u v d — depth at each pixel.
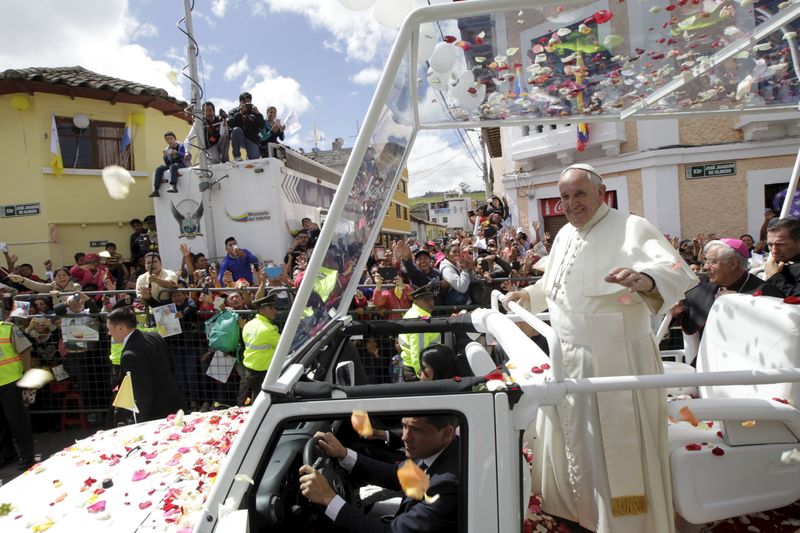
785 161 9.09
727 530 2.10
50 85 10.17
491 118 2.68
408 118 2.29
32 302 6.17
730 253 2.91
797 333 1.88
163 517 1.90
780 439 1.96
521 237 9.41
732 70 2.29
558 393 1.57
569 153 10.48
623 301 2.01
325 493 1.77
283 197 9.12
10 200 10.64
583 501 2.18
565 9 1.68
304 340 1.90
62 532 1.85
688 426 2.27
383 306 5.41
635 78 2.30
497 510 1.50
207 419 2.84
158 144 11.96
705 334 2.52
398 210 26.56
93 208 11.13
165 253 9.44
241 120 9.25
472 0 1.45
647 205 9.68
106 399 5.75
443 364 2.09
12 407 4.62
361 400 1.58
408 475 1.47
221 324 5.26
